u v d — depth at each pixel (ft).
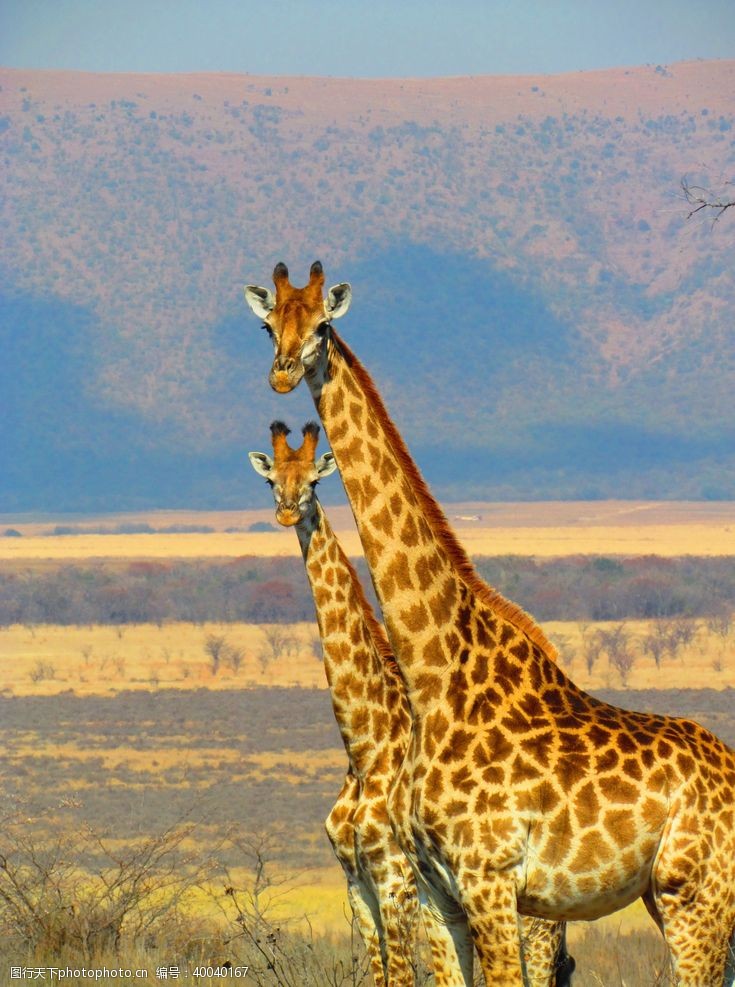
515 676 35.04
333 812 44.11
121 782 222.69
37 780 221.87
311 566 44.50
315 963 51.98
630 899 33.99
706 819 33.37
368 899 43.45
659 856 33.27
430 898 34.73
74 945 54.75
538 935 39.75
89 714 310.45
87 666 396.37
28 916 55.72
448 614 35.24
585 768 33.37
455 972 34.60
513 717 34.27
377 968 43.21
